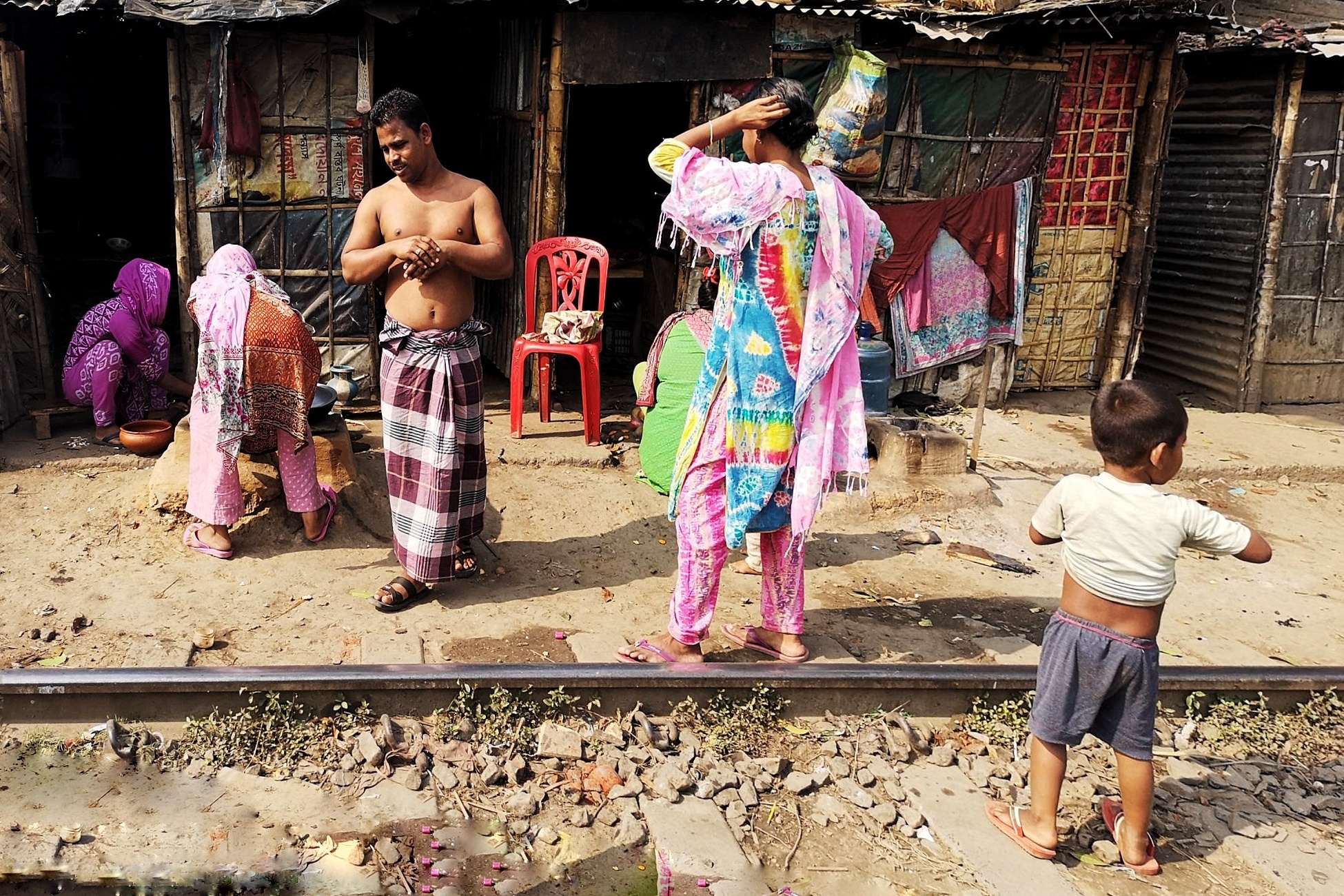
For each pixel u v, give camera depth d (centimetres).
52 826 327
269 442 496
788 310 382
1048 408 859
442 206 441
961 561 570
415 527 455
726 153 749
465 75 1020
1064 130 832
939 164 796
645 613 478
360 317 718
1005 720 416
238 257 491
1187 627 514
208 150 667
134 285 642
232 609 454
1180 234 977
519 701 391
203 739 367
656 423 623
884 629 480
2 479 578
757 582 525
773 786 370
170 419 677
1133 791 331
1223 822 367
